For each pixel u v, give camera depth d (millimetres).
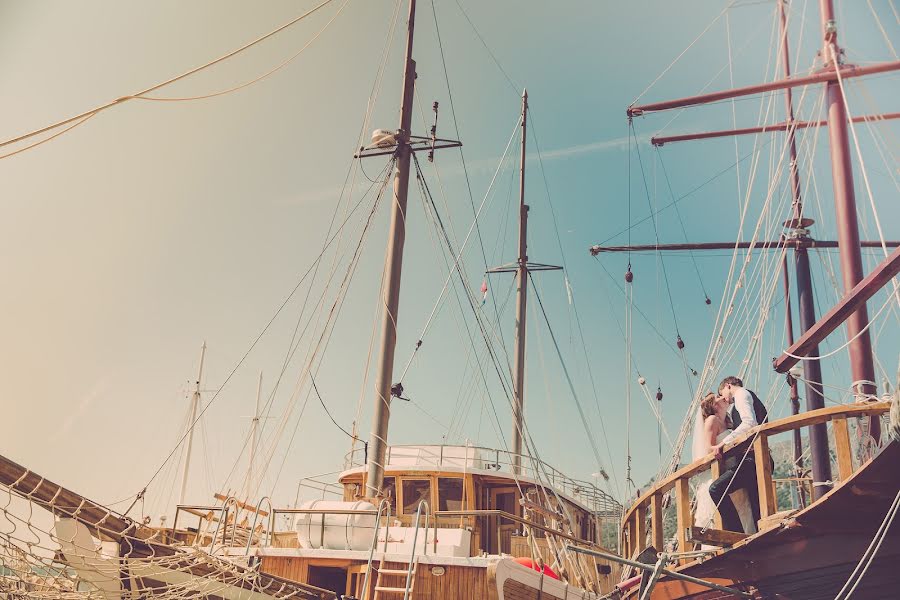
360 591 12734
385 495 16688
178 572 10617
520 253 32625
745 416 9609
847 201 16094
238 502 15938
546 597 13125
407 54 21016
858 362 14430
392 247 19156
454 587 12219
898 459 7082
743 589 8930
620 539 13234
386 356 18000
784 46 23531
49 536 9102
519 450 29000
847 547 8047
